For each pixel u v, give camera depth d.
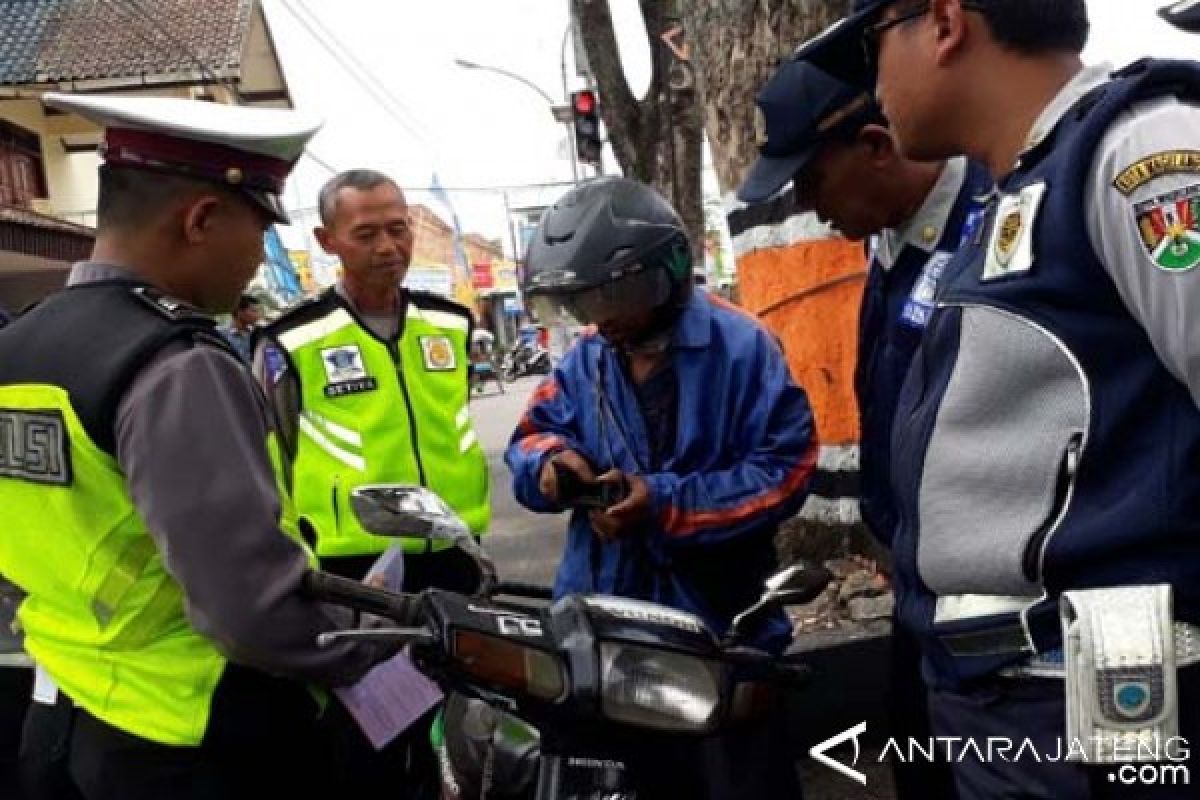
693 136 8.24
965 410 1.46
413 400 3.35
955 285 1.52
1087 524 1.35
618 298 1.95
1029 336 1.38
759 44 3.88
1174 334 1.26
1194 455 1.31
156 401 1.57
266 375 3.29
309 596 1.60
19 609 1.85
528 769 1.64
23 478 1.68
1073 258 1.36
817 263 3.74
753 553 2.15
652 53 8.30
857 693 3.30
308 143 1.88
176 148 1.74
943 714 1.65
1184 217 1.26
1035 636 1.42
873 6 1.63
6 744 2.85
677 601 2.08
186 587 1.58
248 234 1.84
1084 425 1.35
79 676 1.72
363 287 3.37
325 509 3.23
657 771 1.61
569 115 13.30
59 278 13.41
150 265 1.78
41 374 1.66
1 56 14.06
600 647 1.47
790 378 2.13
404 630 1.43
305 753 1.85
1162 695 1.28
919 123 1.59
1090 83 1.47
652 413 2.16
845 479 3.82
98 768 1.72
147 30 14.48
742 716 1.62
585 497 2.03
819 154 2.11
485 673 1.43
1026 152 1.45
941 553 1.50
